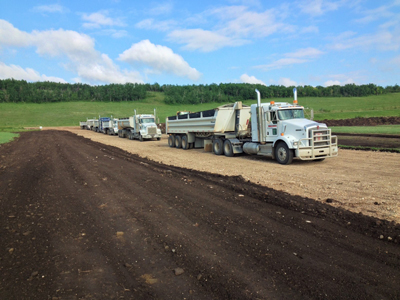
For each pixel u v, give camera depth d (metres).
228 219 5.61
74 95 142.62
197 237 4.82
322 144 12.52
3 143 29.48
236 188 7.97
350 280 3.38
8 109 109.62
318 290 3.19
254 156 16.22
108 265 3.95
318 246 4.31
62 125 86.00
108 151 19.81
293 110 13.54
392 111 70.00
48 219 5.90
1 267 3.91
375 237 4.55
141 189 8.34
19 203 7.09
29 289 3.36
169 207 6.54
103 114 105.94
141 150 20.86
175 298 3.15
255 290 3.23
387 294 3.09
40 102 129.88
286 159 12.67
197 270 3.75
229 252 4.22
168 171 11.13
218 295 3.18
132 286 3.42
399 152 14.47
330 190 7.66
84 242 4.74
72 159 15.37
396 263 3.74
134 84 171.88
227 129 17.05
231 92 150.00
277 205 6.43
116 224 5.56
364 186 7.95
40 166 13.07
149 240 4.77
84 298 3.17
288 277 3.48
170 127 23.25
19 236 5.02
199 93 143.75
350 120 42.38
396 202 6.34
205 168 12.28
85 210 6.48
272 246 4.36
